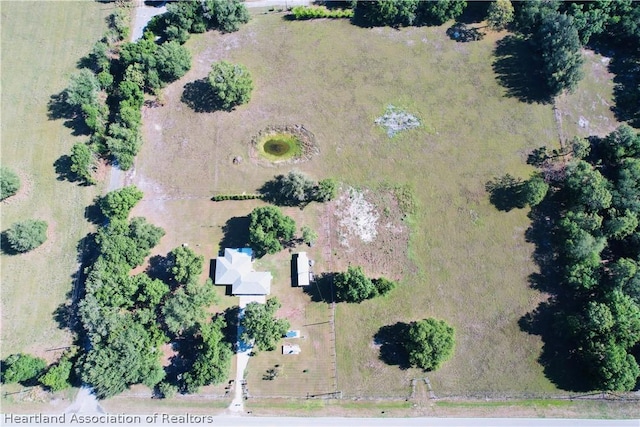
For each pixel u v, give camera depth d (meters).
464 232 98.94
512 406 87.69
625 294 88.94
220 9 115.12
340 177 103.88
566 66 104.69
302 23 119.88
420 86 112.00
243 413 88.69
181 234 99.94
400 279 95.69
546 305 93.38
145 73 109.50
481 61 114.19
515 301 93.88
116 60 114.81
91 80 106.69
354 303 94.19
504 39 116.06
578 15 110.75
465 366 90.19
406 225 99.62
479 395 88.50
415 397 88.75
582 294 93.19
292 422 87.81
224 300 95.00
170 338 92.81
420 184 102.88
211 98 111.81
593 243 91.69
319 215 100.56
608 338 85.69
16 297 96.31
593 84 110.88
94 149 103.44
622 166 98.12
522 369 89.75
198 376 85.75
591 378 87.50
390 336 92.25
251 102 111.31
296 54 116.31
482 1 118.44
